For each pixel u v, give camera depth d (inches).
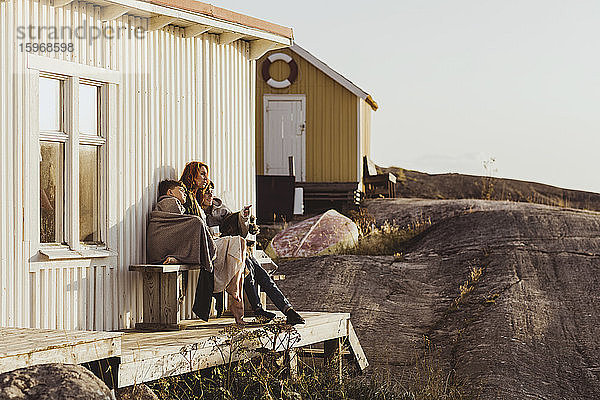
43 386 205.5
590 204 1644.9
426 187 1718.8
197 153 392.8
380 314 596.1
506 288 634.2
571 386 452.8
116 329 342.6
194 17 368.5
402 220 991.6
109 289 339.9
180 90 382.6
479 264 719.1
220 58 407.8
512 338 521.0
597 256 725.9
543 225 843.4
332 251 834.8
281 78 1110.4
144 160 361.7
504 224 855.1
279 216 984.3
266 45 424.5
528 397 427.8
